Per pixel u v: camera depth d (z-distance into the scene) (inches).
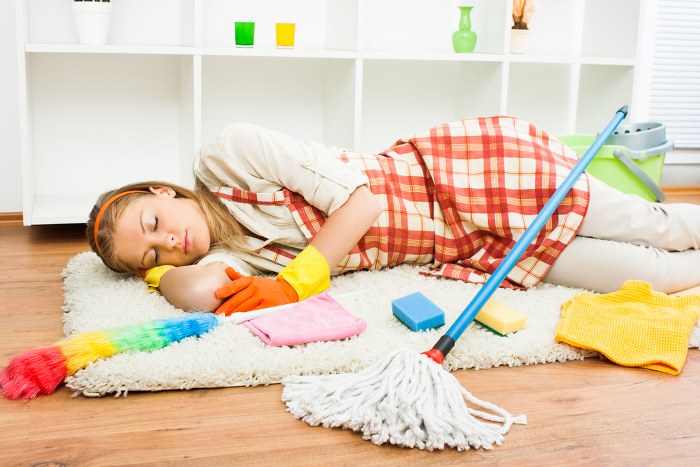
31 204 81.2
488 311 51.1
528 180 60.6
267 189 60.2
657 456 36.8
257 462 35.6
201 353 45.0
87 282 60.8
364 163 62.9
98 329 47.8
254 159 59.3
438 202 63.2
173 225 55.8
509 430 39.0
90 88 91.3
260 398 42.3
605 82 103.7
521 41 96.6
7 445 36.7
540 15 108.2
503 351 47.3
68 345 43.5
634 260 58.3
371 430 37.4
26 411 40.3
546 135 65.0
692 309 51.3
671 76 118.3
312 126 101.3
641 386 44.6
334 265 56.7
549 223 59.7
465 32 94.7
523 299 57.1
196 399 42.0
